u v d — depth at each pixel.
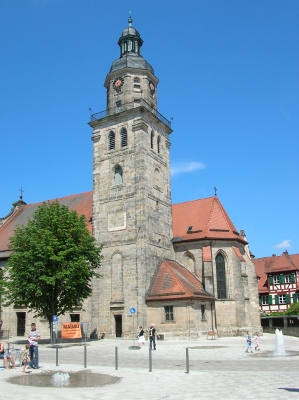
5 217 74.62
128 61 61.88
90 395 16.58
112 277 55.59
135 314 52.69
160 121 62.56
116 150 59.81
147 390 17.59
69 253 46.53
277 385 18.05
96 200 59.84
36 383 19.77
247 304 57.41
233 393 16.50
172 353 34.66
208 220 61.59
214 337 53.06
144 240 54.47
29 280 46.00
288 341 47.88
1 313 61.06
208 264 57.75
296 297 86.25
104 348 40.94
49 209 49.50
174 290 51.50
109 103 62.22
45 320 58.47
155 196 59.09
